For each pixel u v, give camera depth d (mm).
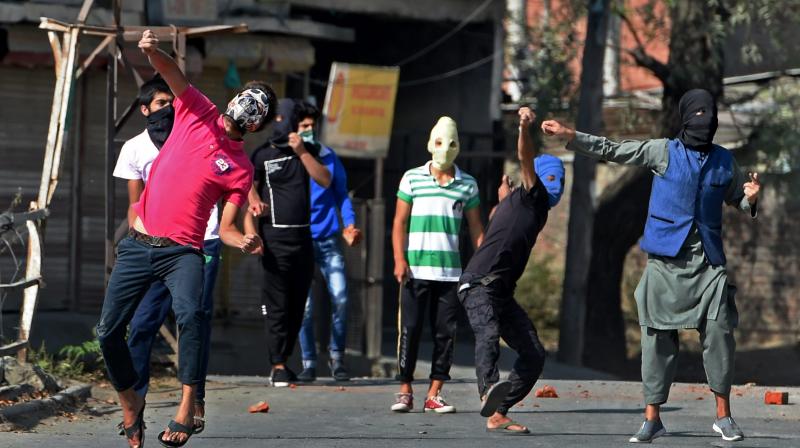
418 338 27453
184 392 18531
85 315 44750
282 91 50438
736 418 27375
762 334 72188
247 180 19188
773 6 51594
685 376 61875
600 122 55562
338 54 60938
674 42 55719
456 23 57375
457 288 25422
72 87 31125
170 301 21297
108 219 32031
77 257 46875
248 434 23516
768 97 58438
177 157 18828
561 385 33000
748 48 53562
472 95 59188
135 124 47281
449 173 27406
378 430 24281
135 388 20922
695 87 55000
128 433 19516
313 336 34031
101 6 46500
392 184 60531
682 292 22062
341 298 34250
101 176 47094
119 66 45750
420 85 60969
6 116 46500
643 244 22422
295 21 49344
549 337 69750
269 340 31938
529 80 60969
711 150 22219
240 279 49031
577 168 56375
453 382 34188
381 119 47594
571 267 56531
